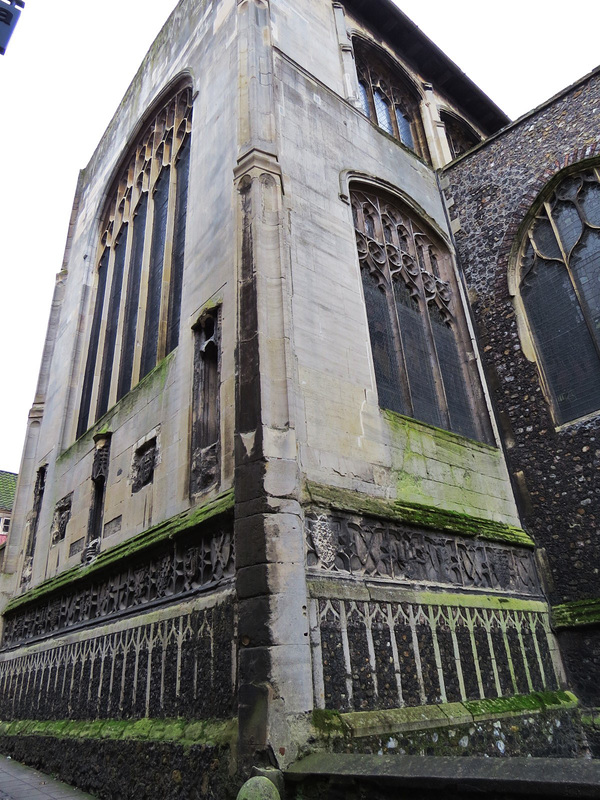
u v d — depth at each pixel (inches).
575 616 309.4
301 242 300.5
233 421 254.2
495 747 238.7
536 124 426.3
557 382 364.2
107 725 268.8
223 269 296.4
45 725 331.3
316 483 239.0
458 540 292.7
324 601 214.4
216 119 357.1
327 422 261.0
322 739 185.8
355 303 317.1
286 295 266.1
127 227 501.7
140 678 260.7
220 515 233.6
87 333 519.8
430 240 443.2
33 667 381.4
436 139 538.0
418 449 305.4
